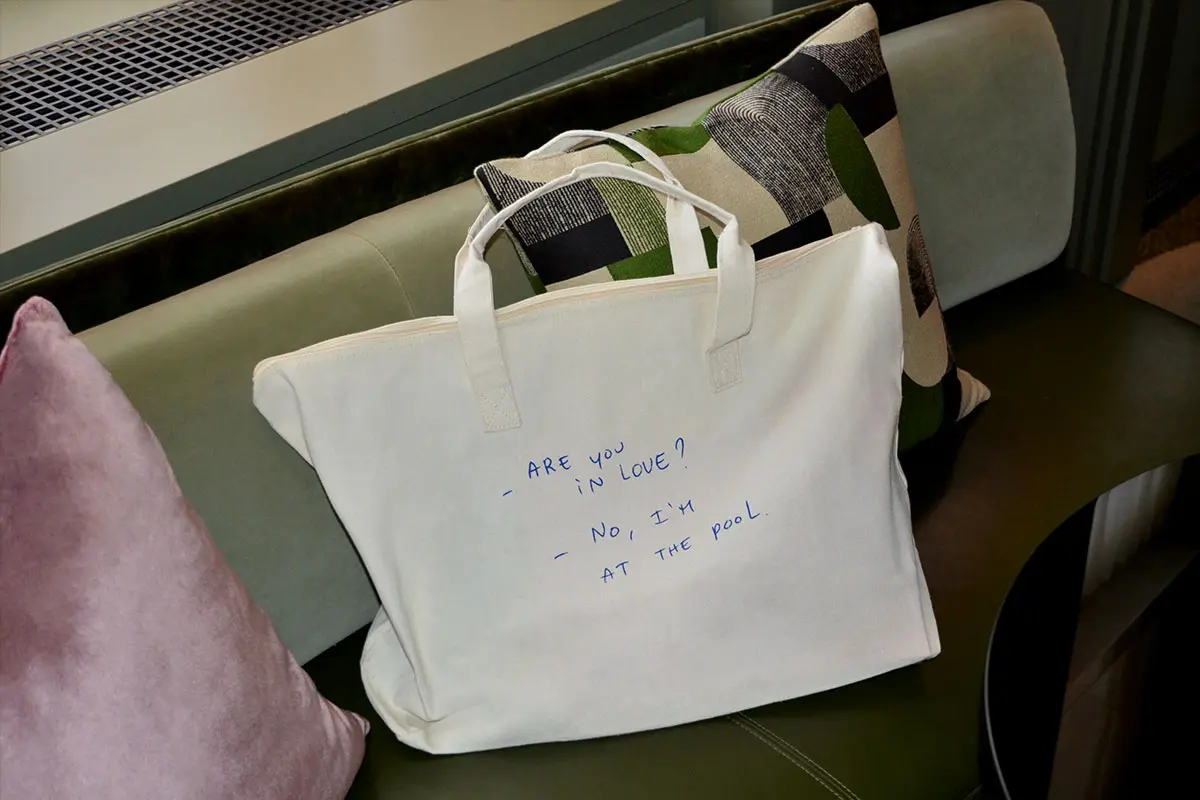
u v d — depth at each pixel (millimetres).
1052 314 1307
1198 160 2285
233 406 848
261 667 740
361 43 1267
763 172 962
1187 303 1982
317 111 1133
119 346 819
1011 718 741
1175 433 1131
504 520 829
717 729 890
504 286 975
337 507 807
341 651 991
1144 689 759
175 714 674
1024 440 1133
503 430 803
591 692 857
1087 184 1802
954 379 1092
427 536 823
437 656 856
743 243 810
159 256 922
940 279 1238
